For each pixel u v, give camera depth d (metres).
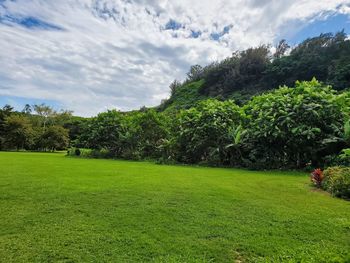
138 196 6.51
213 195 6.80
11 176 9.29
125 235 4.09
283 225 4.64
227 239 4.02
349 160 11.85
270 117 14.71
